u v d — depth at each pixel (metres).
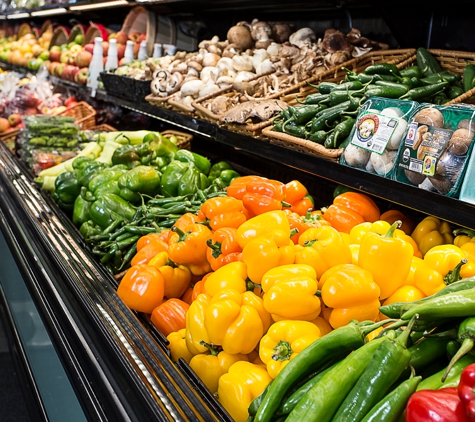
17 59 6.89
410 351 1.07
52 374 2.04
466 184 1.46
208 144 4.05
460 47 2.78
